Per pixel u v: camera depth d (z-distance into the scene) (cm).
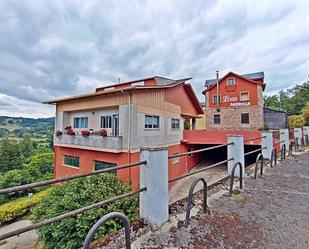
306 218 292
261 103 2148
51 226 603
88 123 1244
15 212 1213
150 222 253
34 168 2128
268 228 262
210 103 2408
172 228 252
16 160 2450
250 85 2200
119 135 1019
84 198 665
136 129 1022
